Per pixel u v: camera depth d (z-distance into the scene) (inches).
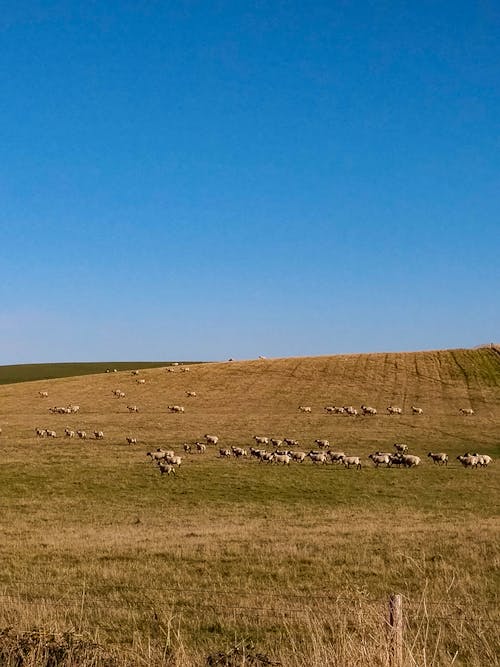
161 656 438.9
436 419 3174.2
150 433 2837.1
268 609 608.1
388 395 3806.6
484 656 464.8
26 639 419.5
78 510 1461.6
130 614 595.8
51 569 818.2
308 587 714.8
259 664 423.8
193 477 1897.1
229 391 4033.0
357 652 373.1
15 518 1353.3
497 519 1288.1
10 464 2078.0
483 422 3088.1
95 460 2172.7
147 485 1781.5
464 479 1889.8
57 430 2925.7
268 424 3070.9
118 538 1072.2
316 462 2197.3
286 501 1576.0
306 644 474.6
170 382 4350.4
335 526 1182.9
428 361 4707.2
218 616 589.3
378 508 1465.3
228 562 850.8
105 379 4557.1
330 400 3718.0
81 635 436.5
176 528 1210.6
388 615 402.3
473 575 756.6
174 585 728.3
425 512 1402.6
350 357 4997.5
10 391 4247.0
